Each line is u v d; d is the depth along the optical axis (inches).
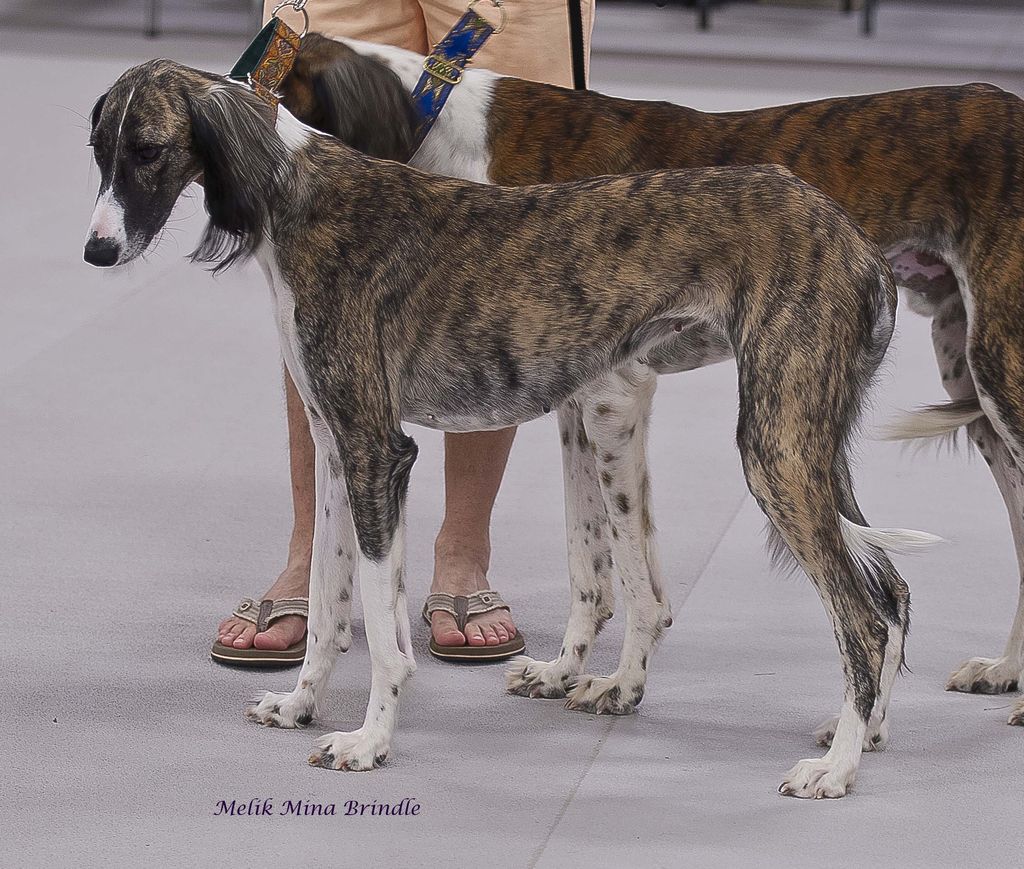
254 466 291.6
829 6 879.1
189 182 179.0
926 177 201.3
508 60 226.8
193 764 186.4
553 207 182.5
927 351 367.2
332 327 178.2
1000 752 192.9
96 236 172.9
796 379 174.2
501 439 229.8
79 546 253.6
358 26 229.1
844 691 187.6
